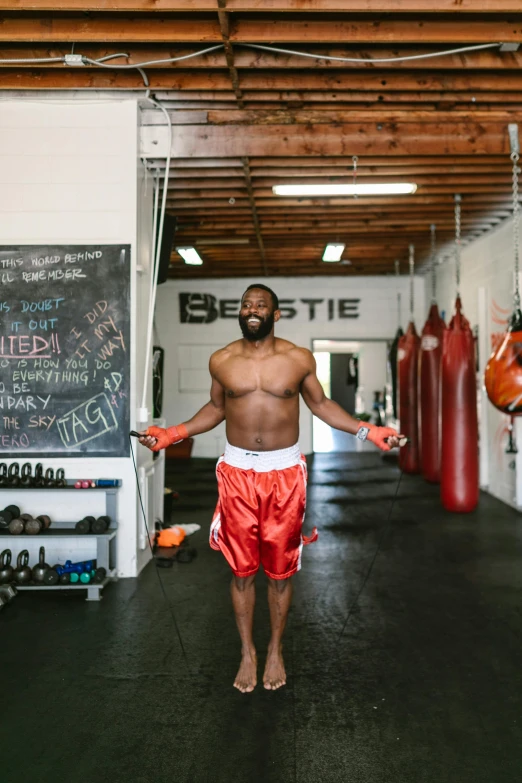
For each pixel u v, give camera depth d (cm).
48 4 277
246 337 219
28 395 362
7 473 362
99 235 366
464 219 596
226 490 228
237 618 234
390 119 400
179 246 668
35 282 364
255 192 509
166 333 973
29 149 365
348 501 609
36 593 340
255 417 223
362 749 198
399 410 775
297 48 325
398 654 267
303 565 396
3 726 210
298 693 233
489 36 304
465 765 190
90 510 366
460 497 544
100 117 367
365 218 596
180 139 395
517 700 229
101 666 255
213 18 301
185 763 190
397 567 392
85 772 186
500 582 362
